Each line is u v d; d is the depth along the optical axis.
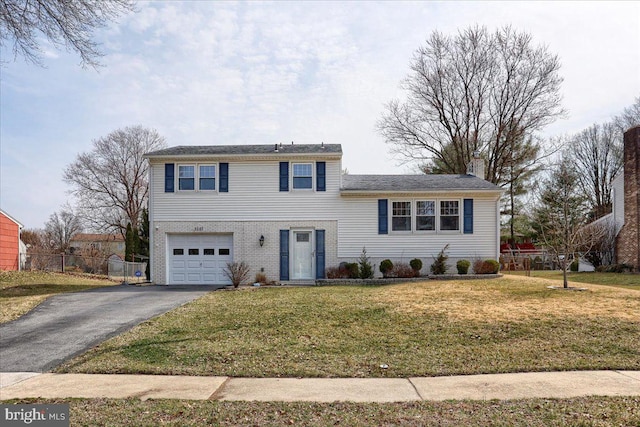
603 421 5.40
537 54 37.22
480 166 27.02
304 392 6.82
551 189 40.50
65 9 12.20
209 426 5.45
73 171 51.06
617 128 47.47
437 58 39.94
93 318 12.92
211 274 22.80
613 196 30.41
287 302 14.39
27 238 53.00
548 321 10.93
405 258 22.45
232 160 22.78
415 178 25.16
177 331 10.89
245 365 8.29
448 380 7.36
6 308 14.60
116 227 52.91
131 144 52.88
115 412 5.98
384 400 6.40
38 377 7.90
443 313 12.13
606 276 24.91
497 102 38.91
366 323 11.34
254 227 22.67
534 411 5.79
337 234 22.58
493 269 21.81
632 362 8.09
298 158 22.67
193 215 22.77
